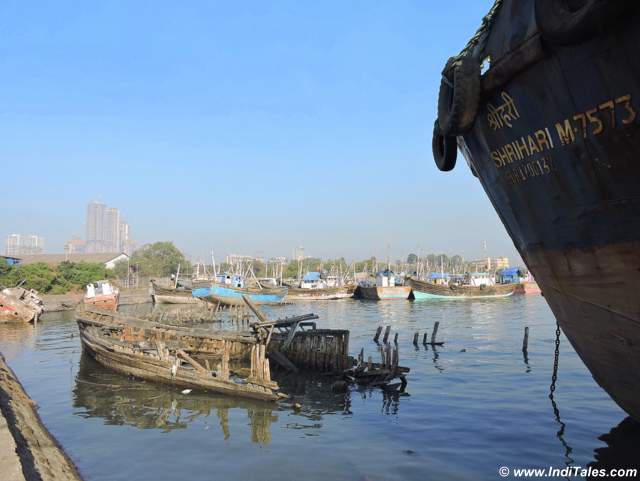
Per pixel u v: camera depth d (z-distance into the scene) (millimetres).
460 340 31312
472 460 11164
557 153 7152
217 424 14719
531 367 21453
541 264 8750
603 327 7949
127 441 13398
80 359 26297
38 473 9742
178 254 127938
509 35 7305
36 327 42844
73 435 13977
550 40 6332
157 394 18391
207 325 44250
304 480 10516
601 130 6355
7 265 67688
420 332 36156
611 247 6973
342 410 15820
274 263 127188
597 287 7562
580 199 7137
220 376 18141
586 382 18047
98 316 29375
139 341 25891
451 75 9102
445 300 74062
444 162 10664
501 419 13977
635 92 5824
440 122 9188
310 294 78375
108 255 107625
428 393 17484
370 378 19469
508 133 7930
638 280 6871
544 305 62156
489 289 77250
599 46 5949
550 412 14414
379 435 13195
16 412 14219
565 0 6180
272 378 21047
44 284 70125
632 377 8195
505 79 7434
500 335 33125
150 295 76000
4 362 23531
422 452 11805
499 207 9594
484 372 20781
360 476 10602
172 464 11695
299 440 13070
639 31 5520
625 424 13102
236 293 60594
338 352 21453
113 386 19828
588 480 9906
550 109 6953
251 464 11531
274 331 24188
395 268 144375
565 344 28344
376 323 43625
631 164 6230
